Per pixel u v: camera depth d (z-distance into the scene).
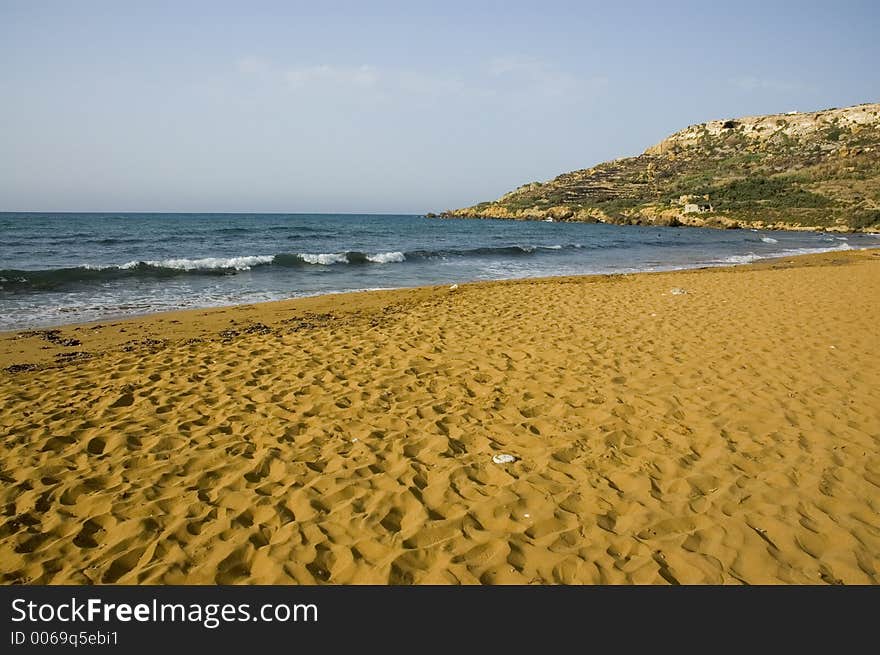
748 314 10.93
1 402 6.04
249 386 6.61
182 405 6.00
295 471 4.55
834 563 3.41
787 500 4.09
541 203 118.25
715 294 13.76
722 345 8.45
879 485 4.30
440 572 3.34
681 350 8.18
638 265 27.80
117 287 16.70
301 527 3.77
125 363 7.66
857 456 4.76
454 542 3.62
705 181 108.69
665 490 4.24
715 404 5.98
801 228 74.31
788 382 6.65
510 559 3.46
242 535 3.69
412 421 5.57
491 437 5.22
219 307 13.74
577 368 7.31
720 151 130.75
